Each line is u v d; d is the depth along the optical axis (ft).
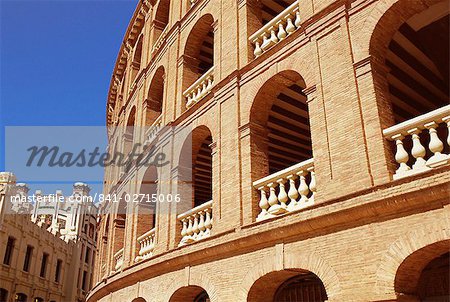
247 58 42.24
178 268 41.68
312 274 33.68
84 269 192.54
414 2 29.94
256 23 44.96
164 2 70.49
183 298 42.32
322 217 28.45
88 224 198.49
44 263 157.07
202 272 38.32
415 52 37.99
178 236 45.47
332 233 28.48
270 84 38.91
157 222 48.80
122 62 91.76
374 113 28.86
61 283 169.58
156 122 58.29
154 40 70.54
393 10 30.53
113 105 105.81
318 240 29.22
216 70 46.37
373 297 24.82
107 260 68.95
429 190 23.62
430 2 29.78
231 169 39.22
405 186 25.05
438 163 24.66
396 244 24.91
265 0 47.09
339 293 26.84
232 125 40.86
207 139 52.31
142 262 48.11
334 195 29.22
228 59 44.75
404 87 39.86
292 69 36.42
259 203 36.17
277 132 47.88
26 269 142.72
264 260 32.55
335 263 27.66
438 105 42.96
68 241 178.91
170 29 60.03
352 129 29.71
